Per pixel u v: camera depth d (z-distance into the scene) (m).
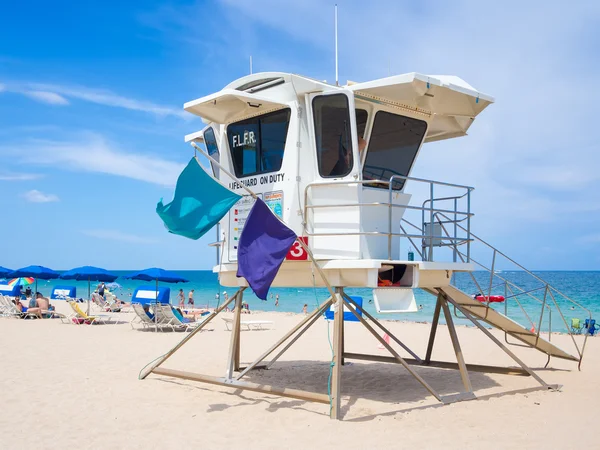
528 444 6.86
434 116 10.89
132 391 9.71
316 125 9.04
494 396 9.54
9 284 33.41
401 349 16.55
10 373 11.43
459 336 20.34
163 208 8.55
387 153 9.70
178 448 6.70
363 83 8.88
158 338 18.72
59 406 8.67
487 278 108.94
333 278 8.77
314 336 19.77
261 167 9.69
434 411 8.38
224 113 9.99
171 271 23.11
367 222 9.01
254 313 36.16
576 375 11.97
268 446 6.75
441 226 9.98
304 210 8.95
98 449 6.64
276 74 9.26
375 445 6.77
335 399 7.93
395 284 9.05
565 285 92.88
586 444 6.87
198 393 9.54
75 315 27.03
